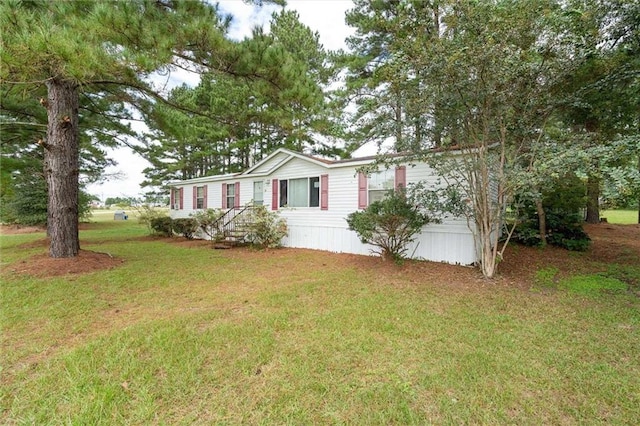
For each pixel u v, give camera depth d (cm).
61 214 700
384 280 618
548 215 893
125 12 496
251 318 412
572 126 681
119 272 665
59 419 223
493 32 487
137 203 1762
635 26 507
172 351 318
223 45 584
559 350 325
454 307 456
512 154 591
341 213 970
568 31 481
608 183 400
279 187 1171
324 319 407
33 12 495
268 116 776
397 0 1165
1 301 465
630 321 400
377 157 711
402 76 550
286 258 891
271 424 221
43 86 737
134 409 234
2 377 273
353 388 261
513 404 243
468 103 554
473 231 684
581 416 231
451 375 279
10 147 1154
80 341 344
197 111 812
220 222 1288
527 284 576
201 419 225
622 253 784
